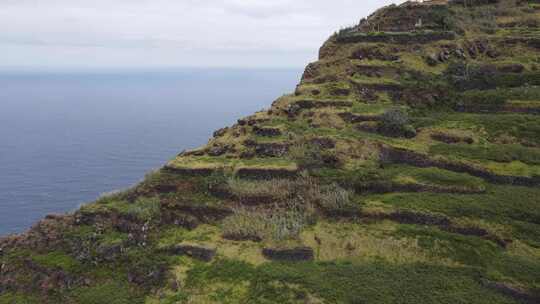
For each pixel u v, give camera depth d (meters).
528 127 62.56
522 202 50.38
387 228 49.75
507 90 71.12
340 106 69.56
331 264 46.06
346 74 77.06
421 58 79.88
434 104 72.12
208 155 64.56
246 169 58.25
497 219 48.75
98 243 52.69
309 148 61.59
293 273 44.69
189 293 45.44
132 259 50.28
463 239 46.97
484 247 46.00
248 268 46.53
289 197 54.97
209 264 48.25
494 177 55.22
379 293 41.56
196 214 54.66
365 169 58.16
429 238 47.66
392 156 60.47
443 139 63.00
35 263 52.38
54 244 54.72
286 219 51.72
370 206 52.16
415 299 40.66
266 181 56.91
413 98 72.19
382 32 84.50
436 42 82.25
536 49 80.19
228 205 54.53
